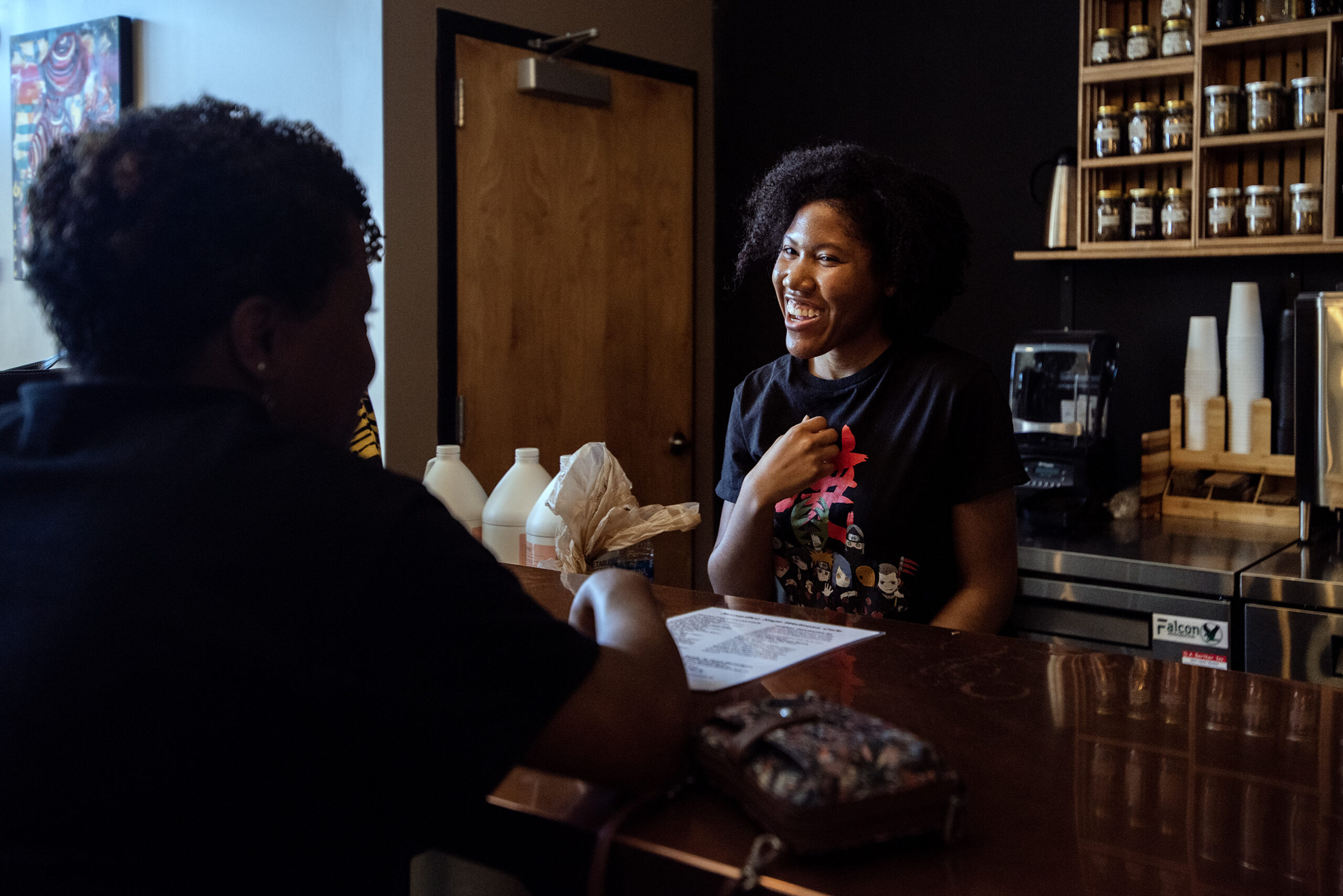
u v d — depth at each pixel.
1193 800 0.67
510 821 0.68
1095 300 2.92
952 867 0.58
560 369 3.17
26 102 3.33
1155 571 2.16
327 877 0.65
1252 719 0.82
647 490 3.45
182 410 0.65
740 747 0.64
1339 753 0.74
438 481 1.69
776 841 0.60
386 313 2.74
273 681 0.59
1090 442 2.57
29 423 0.67
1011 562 1.47
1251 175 2.62
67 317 0.67
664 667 0.72
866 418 1.49
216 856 0.61
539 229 3.09
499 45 2.95
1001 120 3.04
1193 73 2.51
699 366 3.61
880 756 0.61
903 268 1.45
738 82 3.54
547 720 0.63
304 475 0.63
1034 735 0.79
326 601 0.60
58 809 0.60
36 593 0.61
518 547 1.62
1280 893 0.55
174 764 0.59
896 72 3.22
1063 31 2.92
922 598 1.48
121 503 0.61
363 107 2.72
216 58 3.00
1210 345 2.65
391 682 0.61
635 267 3.37
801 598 1.54
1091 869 0.58
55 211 0.67
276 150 0.69
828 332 1.48
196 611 0.59
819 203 1.47
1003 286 3.07
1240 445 2.62
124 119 0.69
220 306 0.66
